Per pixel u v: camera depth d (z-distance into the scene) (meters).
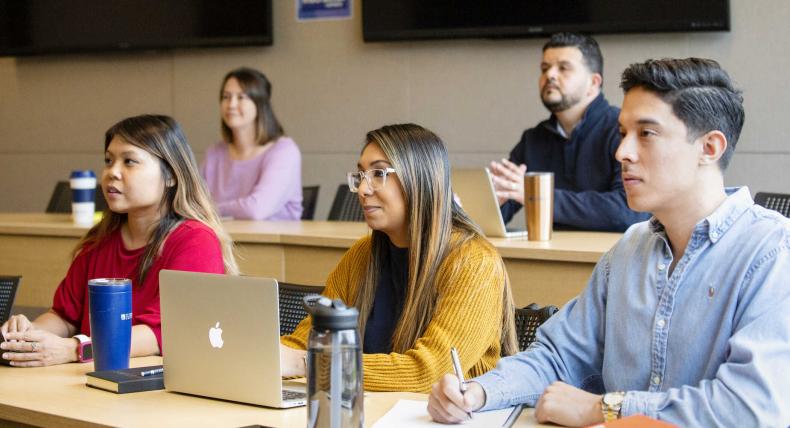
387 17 5.17
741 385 1.41
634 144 1.54
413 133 2.01
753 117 4.56
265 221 4.17
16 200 6.25
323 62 5.43
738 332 1.46
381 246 2.09
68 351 2.09
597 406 1.51
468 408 1.57
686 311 1.55
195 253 2.33
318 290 2.30
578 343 1.73
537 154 3.94
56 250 3.95
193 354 1.77
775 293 1.45
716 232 1.53
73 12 5.84
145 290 2.33
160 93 5.82
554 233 3.51
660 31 4.62
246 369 1.71
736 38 4.56
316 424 1.43
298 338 2.10
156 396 1.79
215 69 5.68
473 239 2.01
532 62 4.99
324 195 5.48
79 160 6.07
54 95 6.10
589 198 3.58
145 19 5.69
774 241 1.49
